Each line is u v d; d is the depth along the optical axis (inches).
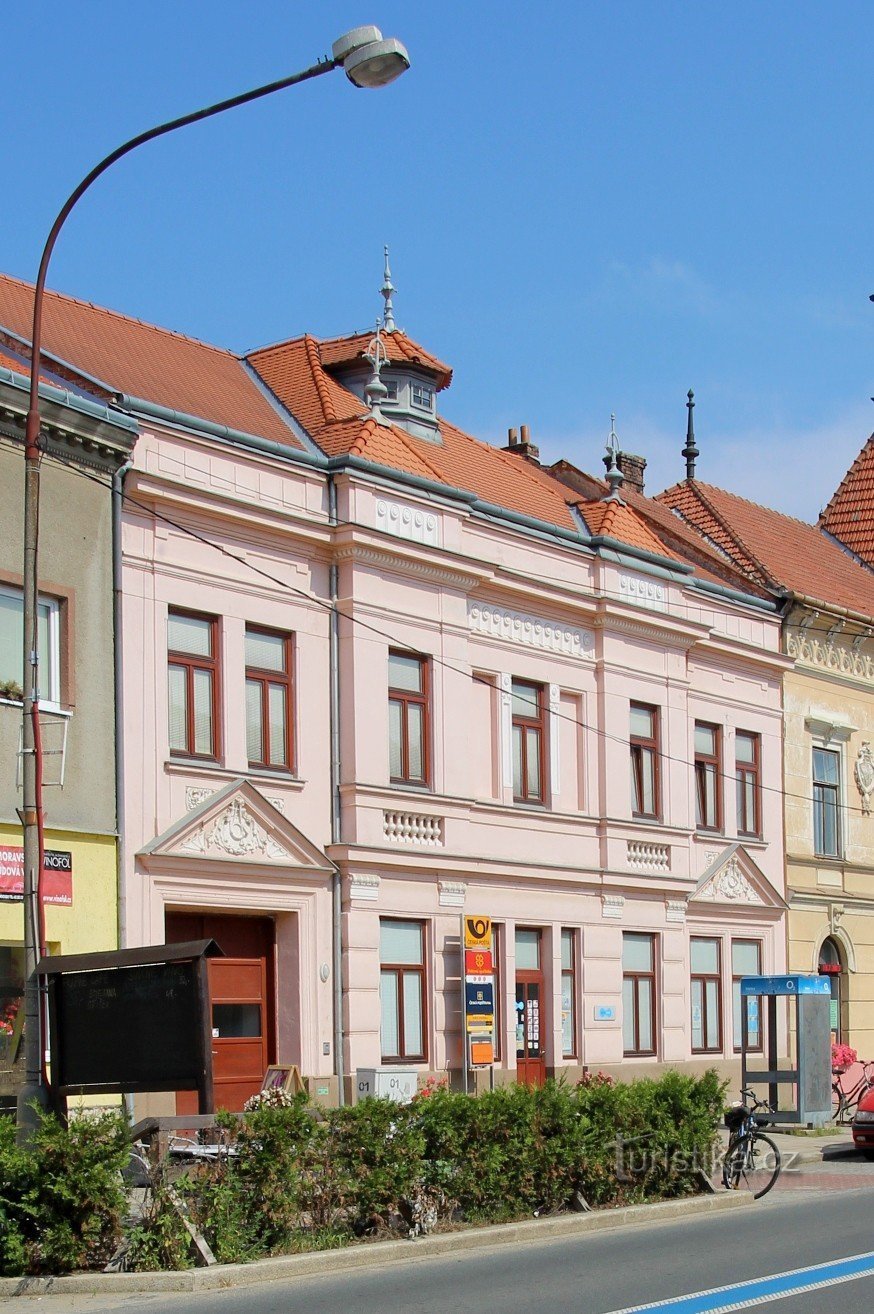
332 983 974.4
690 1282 533.6
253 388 1137.4
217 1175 581.3
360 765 993.5
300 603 978.7
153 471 890.1
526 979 1114.7
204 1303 506.9
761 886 1348.4
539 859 1125.1
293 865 949.8
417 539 1035.9
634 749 1229.7
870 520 1781.5
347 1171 621.6
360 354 1192.2
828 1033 1144.2
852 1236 642.2
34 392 635.5
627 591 1218.6
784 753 1401.3
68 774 830.5
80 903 829.2
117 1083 574.2
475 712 1096.8
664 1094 772.6
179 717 908.0
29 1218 543.8
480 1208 666.2
